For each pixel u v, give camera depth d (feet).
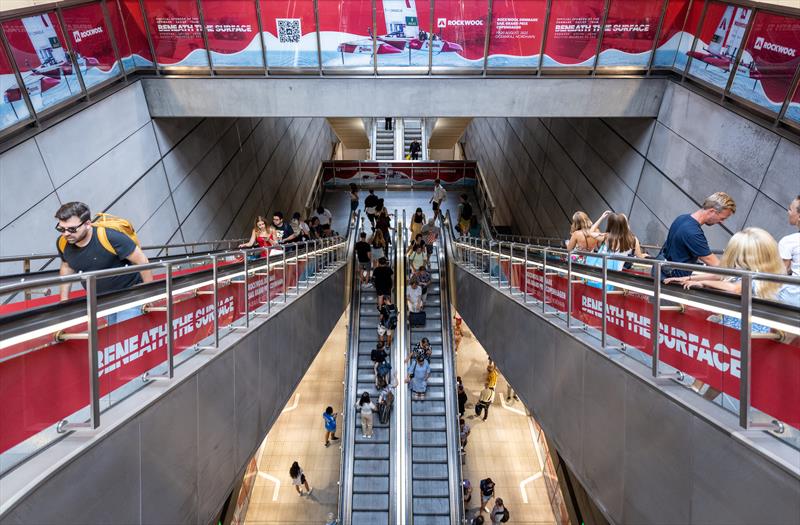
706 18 29.09
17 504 6.26
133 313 10.14
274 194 55.47
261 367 17.85
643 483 10.64
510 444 45.91
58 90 24.22
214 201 39.83
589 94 33.68
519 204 58.23
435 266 48.49
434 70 34.06
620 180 35.73
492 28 33.40
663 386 10.03
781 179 22.40
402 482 31.68
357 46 33.65
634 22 32.27
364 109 34.50
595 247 17.84
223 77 33.30
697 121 28.58
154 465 9.96
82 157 25.35
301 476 39.22
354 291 43.27
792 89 22.22
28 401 7.17
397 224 53.26
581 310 15.89
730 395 8.41
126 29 31.04
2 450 6.67
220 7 32.50
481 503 38.63
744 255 8.87
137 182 29.84
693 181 28.35
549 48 33.42
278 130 57.36
